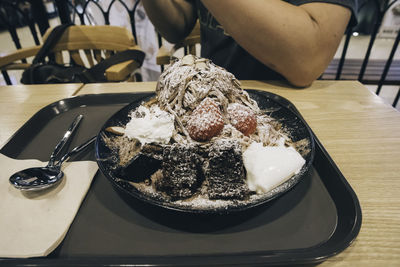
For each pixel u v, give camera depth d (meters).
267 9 1.26
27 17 2.42
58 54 2.13
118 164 0.86
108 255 0.64
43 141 1.07
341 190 0.78
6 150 0.98
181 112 0.97
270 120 1.06
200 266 0.58
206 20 1.86
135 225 0.71
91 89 1.47
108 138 0.94
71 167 0.88
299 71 1.36
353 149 0.99
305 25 1.26
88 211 0.75
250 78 1.78
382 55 2.83
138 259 0.60
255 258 0.59
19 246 0.62
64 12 2.52
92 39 2.13
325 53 1.36
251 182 0.79
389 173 0.87
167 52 1.99
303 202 0.78
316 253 0.60
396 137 1.05
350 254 0.63
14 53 1.95
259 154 0.82
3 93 1.44
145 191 0.78
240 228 0.70
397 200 0.77
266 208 0.76
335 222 0.72
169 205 0.66
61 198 0.76
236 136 0.90
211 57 1.92
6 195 0.77
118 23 2.91
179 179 0.74
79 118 1.19
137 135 0.89
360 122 1.16
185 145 0.79
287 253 0.60
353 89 1.45
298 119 1.03
